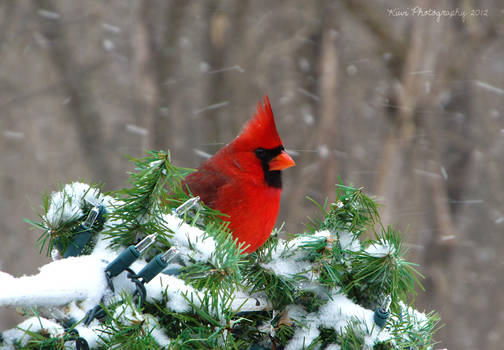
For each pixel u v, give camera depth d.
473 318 11.53
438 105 11.87
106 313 2.13
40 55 13.91
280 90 12.05
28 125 13.83
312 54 12.10
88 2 13.37
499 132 11.98
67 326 2.14
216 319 2.26
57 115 13.77
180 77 12.12
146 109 12.07
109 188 13.19
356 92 12.26
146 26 12.20
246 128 4.40
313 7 12.10
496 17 11.60
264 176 4.21
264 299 2.70
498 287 11.60
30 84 13.90
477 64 11.89
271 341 2.62
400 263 2.64
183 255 2.28
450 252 11.66
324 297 2.64
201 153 10.61
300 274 2.66
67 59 13.50
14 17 13.51
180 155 11.88
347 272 2.71
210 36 12.00
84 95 13.50
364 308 2.67
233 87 11.98
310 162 11.70
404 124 11.78
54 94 13.60
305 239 2.74
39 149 13.73
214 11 11.97
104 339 2.15
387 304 2.48
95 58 13.46
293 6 12.13
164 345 2.23
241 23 12.01
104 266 2.17
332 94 11.78
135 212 2.47
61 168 13.58
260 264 2.68
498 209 11.97
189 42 12.17
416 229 11.57
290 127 11.89
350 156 12.09
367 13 11.81
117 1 13.26
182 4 12.02
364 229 2.93
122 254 2.13
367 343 2.46
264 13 12.14
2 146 13.67
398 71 11.97
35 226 2.58
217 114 11.90
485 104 11.94
